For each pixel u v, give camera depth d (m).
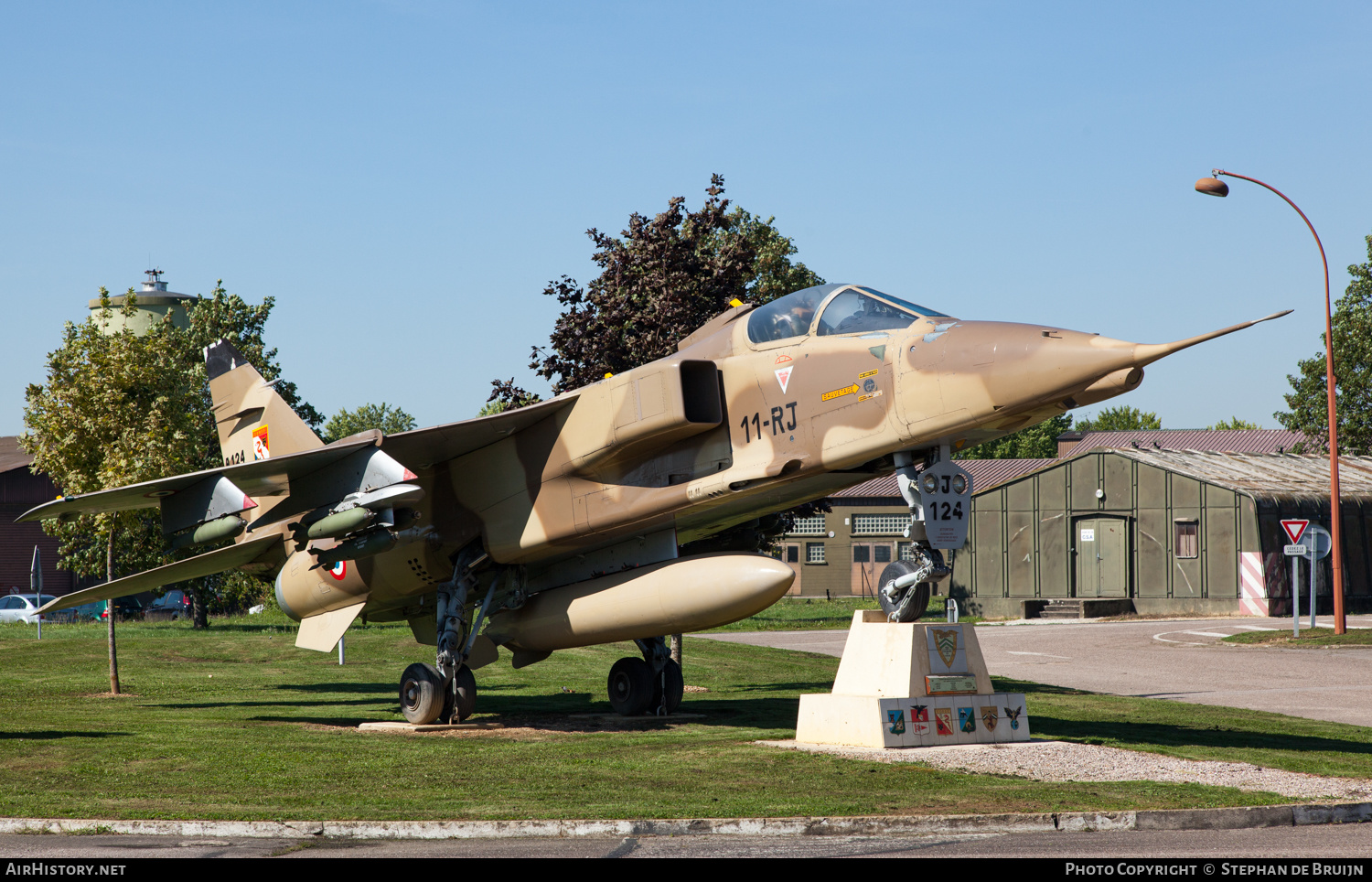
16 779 9.67
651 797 8.66
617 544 14.04
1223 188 26.03
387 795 8.84
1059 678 20.03
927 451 11.34
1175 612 36.62
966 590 41.03
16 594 50.38
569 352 21.03
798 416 11.80
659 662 15.07
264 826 7.70
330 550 13.77
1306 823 8.11
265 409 17.42
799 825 7.65
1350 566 37.03
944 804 8.25
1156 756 10.43
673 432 12.52
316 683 19.98
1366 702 16.70
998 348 10.30
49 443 18.88
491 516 14.37
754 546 14.96
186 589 36.69
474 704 14.94
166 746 11.68
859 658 11.42
